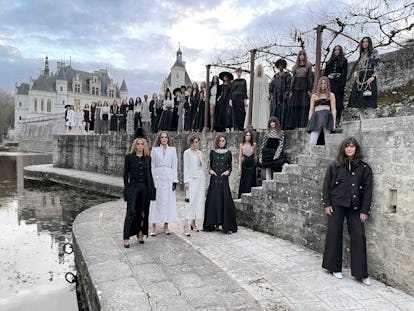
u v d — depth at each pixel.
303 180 6.02
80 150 20.75
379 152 4.63
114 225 7.51
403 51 8.40
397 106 8.36
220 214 6.87
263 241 6.37
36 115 79.12
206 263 5.21
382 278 4.61
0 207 12.70
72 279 6.29
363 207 4.62
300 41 11.88
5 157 38.56
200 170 6.95
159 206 6.56
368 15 9.74
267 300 4.07
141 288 4.34
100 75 89.69
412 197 4.21
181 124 13.64
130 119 17.42
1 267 6.88
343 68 7.42
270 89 9.00
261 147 8.17
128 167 6.03
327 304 3.98
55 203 13.40
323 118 6.26
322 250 5.65
